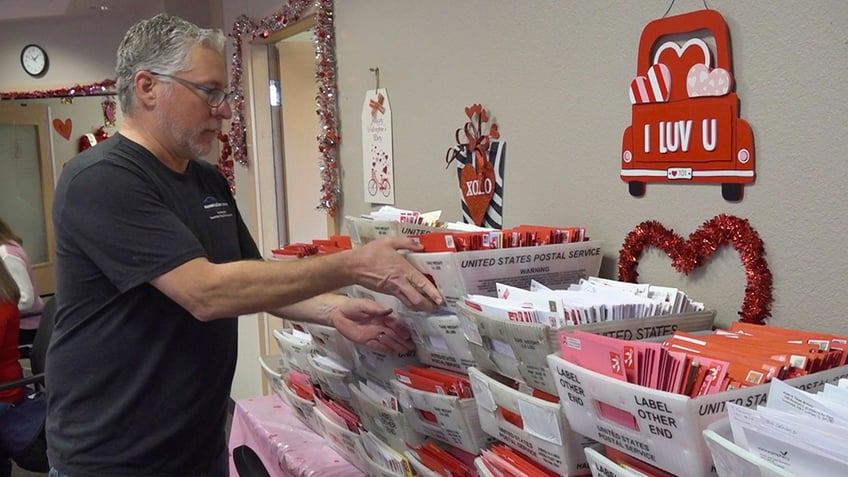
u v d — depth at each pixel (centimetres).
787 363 81
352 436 159
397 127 204
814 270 100
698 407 75
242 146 349
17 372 278
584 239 133
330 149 243
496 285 121
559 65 143
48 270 562
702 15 112
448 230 153
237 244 162
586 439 97
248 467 132
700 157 115
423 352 139
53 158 544
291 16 269
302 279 127
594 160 137
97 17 522
